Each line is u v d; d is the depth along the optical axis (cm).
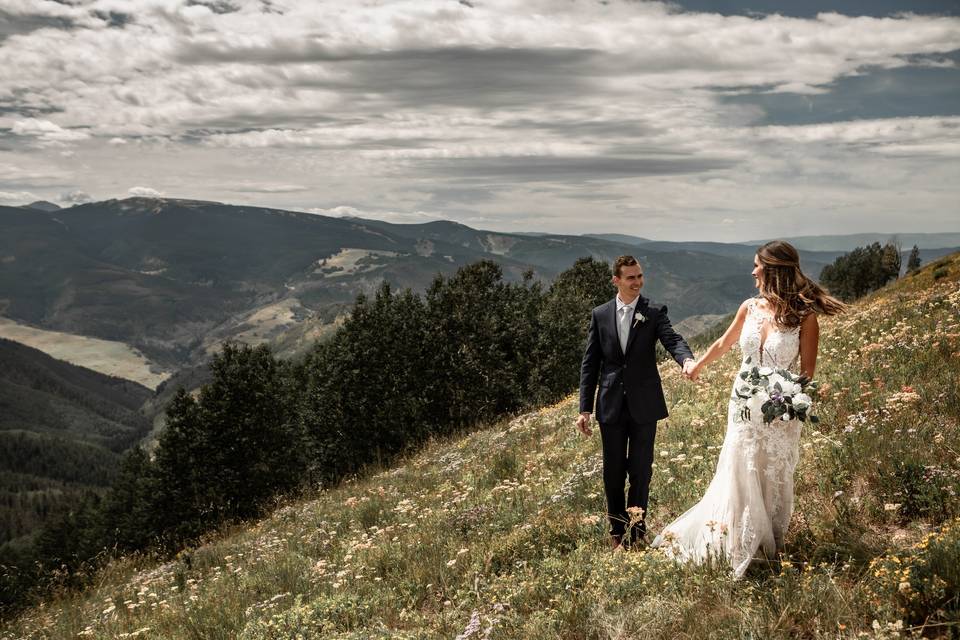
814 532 461
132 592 1088
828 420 688
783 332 448
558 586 471
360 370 4259
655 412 536
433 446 2141
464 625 463
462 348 4084
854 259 11844
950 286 1488
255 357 4253
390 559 685
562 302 4812
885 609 341
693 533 486
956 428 560
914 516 463
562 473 867
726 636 353
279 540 1088
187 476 3916
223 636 616
